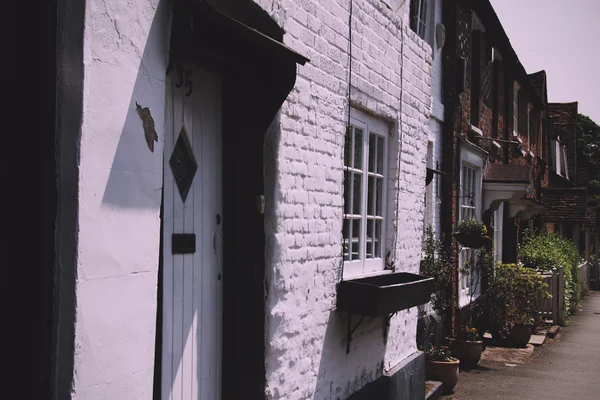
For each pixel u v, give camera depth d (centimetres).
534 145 1856
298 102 424
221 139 383
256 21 374
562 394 787
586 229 2670
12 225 221
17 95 224
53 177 224
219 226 381
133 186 264
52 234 223
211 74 370
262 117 380
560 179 2492
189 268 347
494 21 1140
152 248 276
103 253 247
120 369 256
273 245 395
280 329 404
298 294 428
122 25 257
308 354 442
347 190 521
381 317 570
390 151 603
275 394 398
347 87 497
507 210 1404
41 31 224
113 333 252
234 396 382
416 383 649
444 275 798
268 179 395
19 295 221
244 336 382
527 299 1106
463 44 1016
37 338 221
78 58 234
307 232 439
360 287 477
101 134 246
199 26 315
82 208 236
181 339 338
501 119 1340
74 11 233
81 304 236
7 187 220
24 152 224
